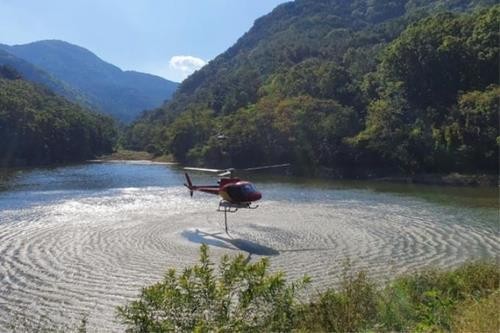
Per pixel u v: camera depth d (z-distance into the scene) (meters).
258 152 76.81
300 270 17.81
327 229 25.67
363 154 64.75
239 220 28.39
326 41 163.12
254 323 6.22
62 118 117.62
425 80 72.38
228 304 6.14
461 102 61.22
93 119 138.25
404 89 74.00
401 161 61.12
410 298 10.45
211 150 82.44
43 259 19.67
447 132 59.53
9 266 18.66
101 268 18.30
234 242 22.48
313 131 70.00
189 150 96.94
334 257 19.80
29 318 13.51
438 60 70.12
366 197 40.28
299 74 100.69
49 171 74.88
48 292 15.62
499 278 12.23
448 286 11.92
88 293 15.48
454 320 8.38
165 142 113.94
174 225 26.80
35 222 28.08
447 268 18.05
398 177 59.50
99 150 130.50
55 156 109.38
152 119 188.12
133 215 30.55
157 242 22.55
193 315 5.96
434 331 8.23
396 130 63.16
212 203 36.22
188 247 21.48
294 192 44.19
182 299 6.00
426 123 65.38
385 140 63.28
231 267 6.44
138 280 16.78
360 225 26.86
